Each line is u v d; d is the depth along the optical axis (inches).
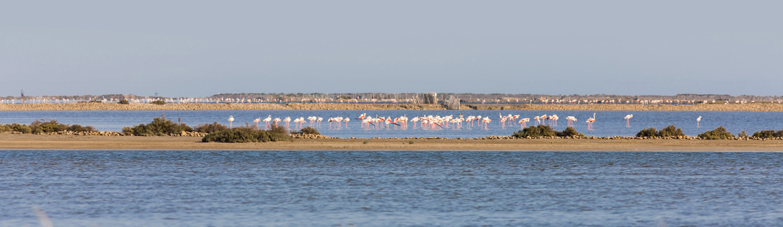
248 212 833.5
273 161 1328.7
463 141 1761.8
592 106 7455.7
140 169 1200.2
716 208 858.8
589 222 783.7
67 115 4965.6
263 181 1068.5
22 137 1844.2
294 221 789.2
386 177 1117.1
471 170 1205.1
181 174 1140.5
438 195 949.8
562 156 1427.2
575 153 1485.0
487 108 6879.9
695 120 4220.0
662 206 871.7
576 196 941.2
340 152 1497.3
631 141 1760.6
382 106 7071.9
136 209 847.1
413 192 973.2
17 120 3941.9
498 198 928.3
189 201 899.4
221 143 1676.9
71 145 1606.8
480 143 1695.4
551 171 1192.8
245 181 1066.1
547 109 6924.2
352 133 2534.5
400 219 800.3
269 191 977.5
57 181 1056.2
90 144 1630.2
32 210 839.1
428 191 981.2
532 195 951.0
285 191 978.1
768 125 3459.6
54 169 1194.6
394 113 5723.4
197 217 806.5
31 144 1620.3
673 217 808.3
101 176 1111.0
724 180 1083.9
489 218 804.0
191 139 1818.4
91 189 984.9
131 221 785.6
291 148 1573.6
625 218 805.2
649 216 815.1
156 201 897.5
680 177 1118.4
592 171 1194.0
